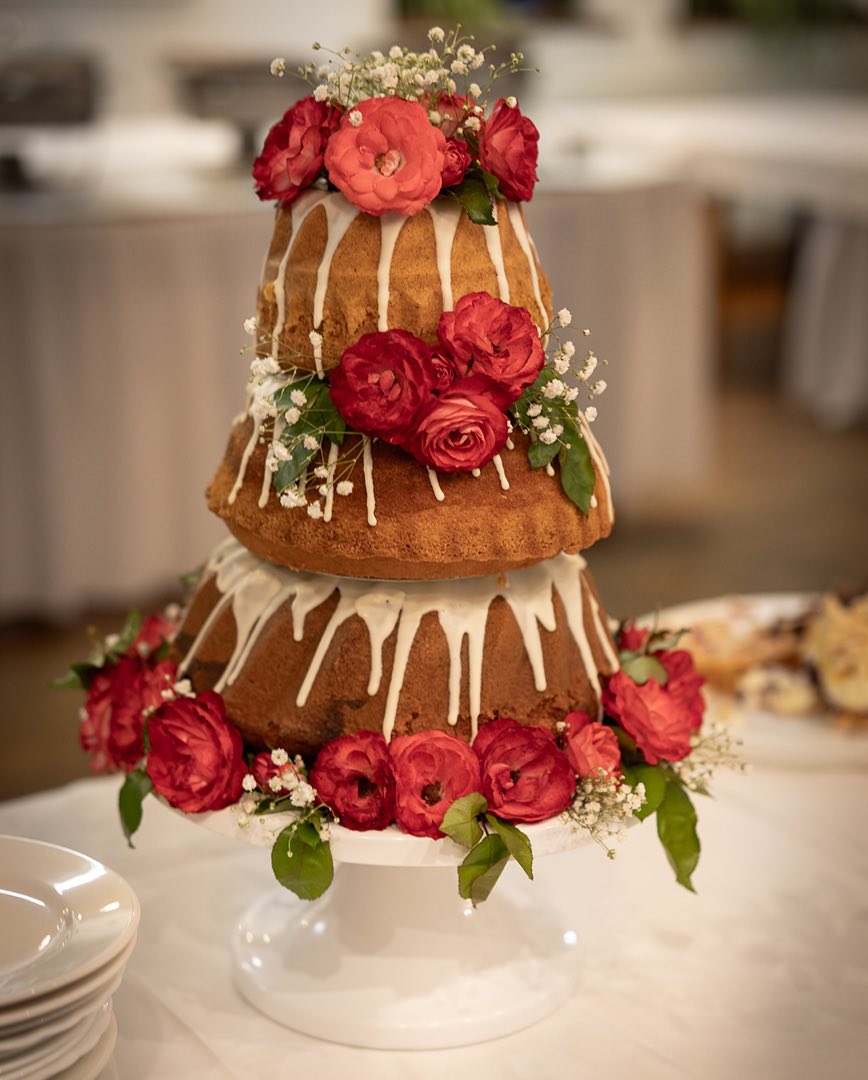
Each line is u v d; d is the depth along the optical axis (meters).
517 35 5.73
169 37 4.97
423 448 1.03
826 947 1.23
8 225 3.05
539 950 1.18
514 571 1.15
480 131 1.09
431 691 1.11
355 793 1.05
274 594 1.15
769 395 5.66
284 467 1.06
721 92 6.51
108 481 3.30
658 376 3.87
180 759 1.08
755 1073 1.05
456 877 1.19
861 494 4.53
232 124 3.81
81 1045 0.93
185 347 3.29
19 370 3.15
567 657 1.16
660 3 6.24
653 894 1.31
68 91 3.54
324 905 1.21
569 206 3.59
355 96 1.12
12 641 3.40
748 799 1.47
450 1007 1.10
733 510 4.38
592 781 1.08
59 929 0.95
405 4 5.52
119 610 3.49
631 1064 1.06
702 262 3.87
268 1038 1.10
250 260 3.31
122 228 3.15
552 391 1.08
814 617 1.69
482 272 1.09
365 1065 1.07
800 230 6.94
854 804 1.47
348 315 1.08
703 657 1.64
